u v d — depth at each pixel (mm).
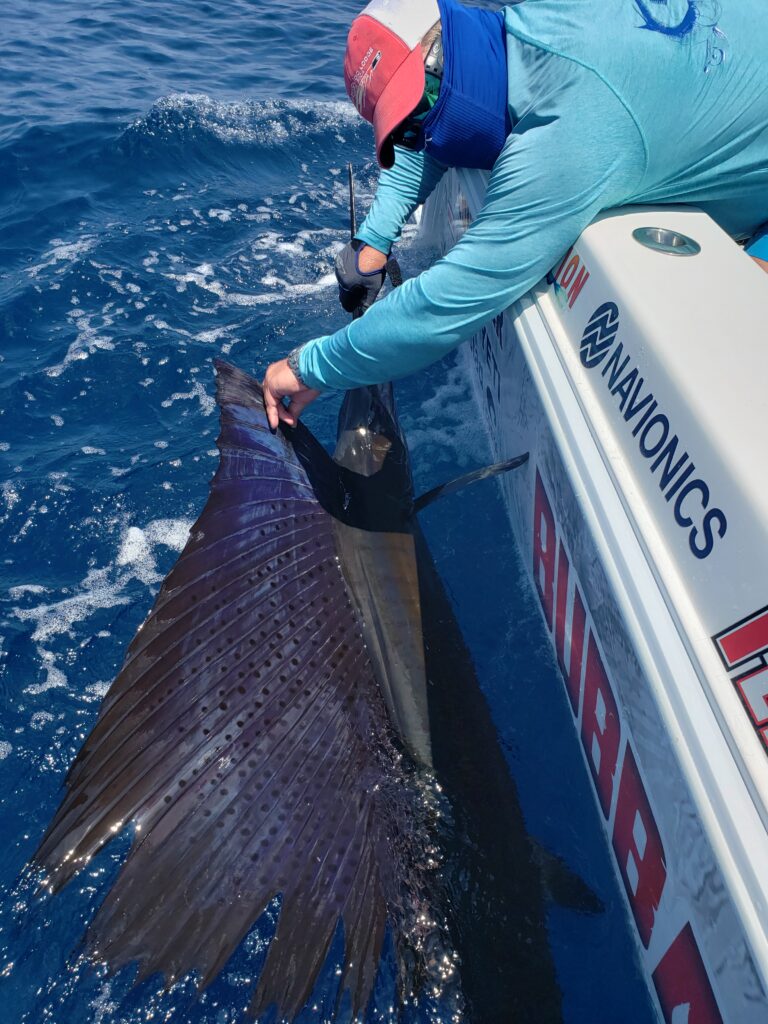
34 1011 1822
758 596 1335
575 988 1756
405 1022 1709
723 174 1984
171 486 3004
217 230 4355
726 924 1327
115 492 2973
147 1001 1835
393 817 1889
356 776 1927
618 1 1784
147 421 3275
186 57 6418
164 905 1663
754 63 1854
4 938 1922
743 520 1393
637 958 1767
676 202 2047
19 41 6555
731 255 1890
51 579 2715
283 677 2029
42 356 3529
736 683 1341
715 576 1429
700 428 1521
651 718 1577
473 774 2035
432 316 1997
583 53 1764
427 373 3322
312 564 2297
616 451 1742
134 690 1872
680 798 1465
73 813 1721
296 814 1824
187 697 1912
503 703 2221
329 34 7000
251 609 2107
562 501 2053
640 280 1806
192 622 2010
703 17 1812
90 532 2850
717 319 1715
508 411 2561
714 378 1584
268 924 1942
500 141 1930
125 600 2650
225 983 1861
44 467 3062
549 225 1908
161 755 1821
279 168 4930
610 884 1893
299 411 2479
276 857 1756
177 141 5012
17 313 3729
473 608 2453
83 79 5895
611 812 1863
